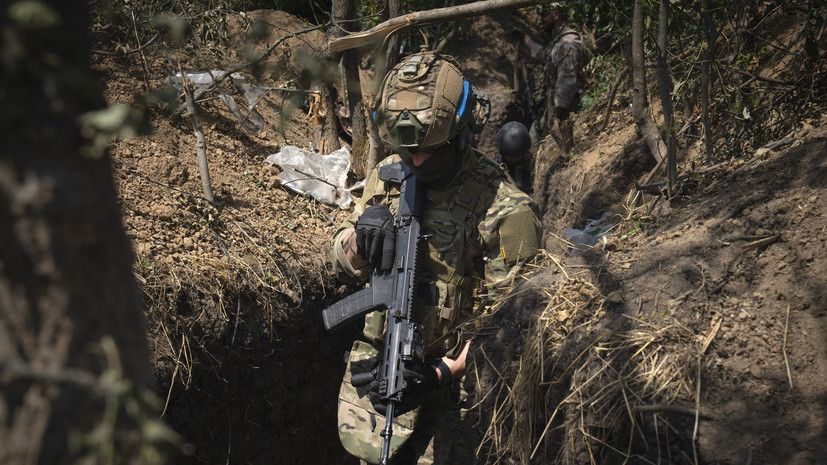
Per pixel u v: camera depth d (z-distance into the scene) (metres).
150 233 2.95
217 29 3.92
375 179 2.86
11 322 0.71
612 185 4.25
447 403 2.61
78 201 0.74
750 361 1.67
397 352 2.39
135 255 2.71
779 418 1.54
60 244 0.72
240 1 4.19
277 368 3.17
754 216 2.04
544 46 6.59
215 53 4.00
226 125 4.20
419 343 2.40
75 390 0.75
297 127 4.63
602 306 2.01
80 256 0.75
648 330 1.84
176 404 2.66
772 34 3.64
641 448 1.67
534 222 2.57
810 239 1.86
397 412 2.42
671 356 1.75
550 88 6.25
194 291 2.81
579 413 1.82
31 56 0.70
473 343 2.27
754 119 3.01
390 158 2.84
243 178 3.84
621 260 2.18
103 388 0.74
